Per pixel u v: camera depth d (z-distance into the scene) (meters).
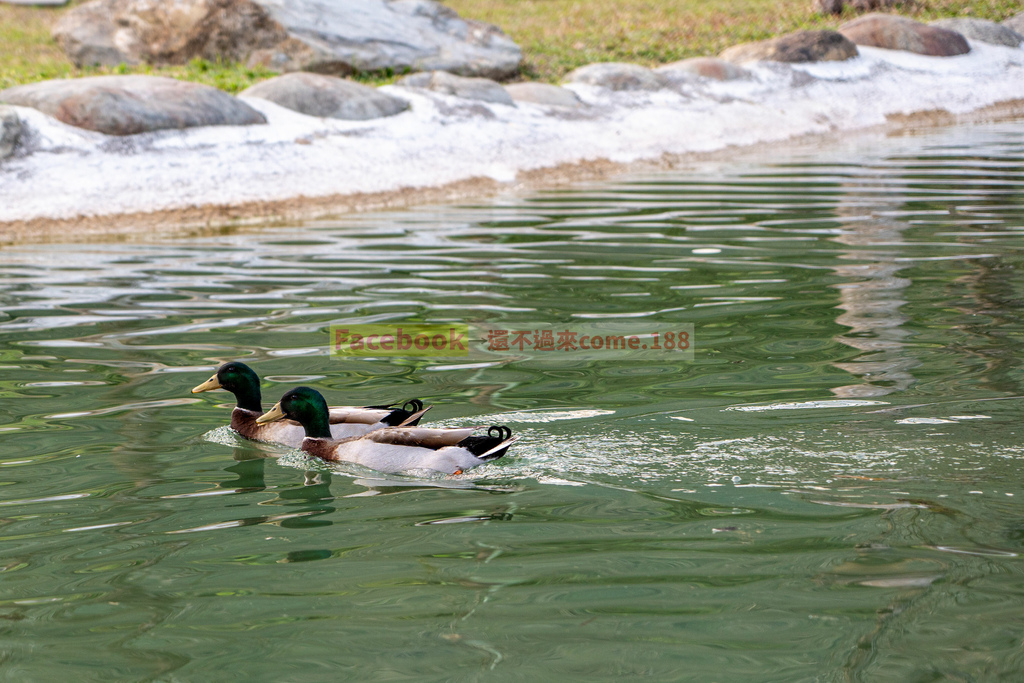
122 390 7.74
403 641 4.18
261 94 19.20
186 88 18.05
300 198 16.11
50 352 8.63
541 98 21.78
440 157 18.34
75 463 6.33
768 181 17.27
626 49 27.66
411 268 11.56
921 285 10.21
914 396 7.04
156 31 22.75
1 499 5.75
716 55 27.69
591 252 12.14
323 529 5.31
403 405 6.94
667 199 15.78
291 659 4.06
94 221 14.65
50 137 16.34
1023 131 23.05
